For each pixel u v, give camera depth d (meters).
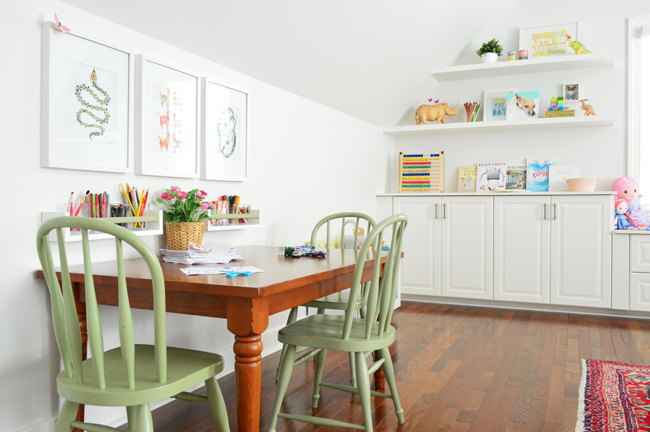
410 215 4.36
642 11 4.02
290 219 3.16
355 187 4.06
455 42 4.12
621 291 3.75
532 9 4.31
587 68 4.18
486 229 4.11
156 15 2.02
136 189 2.02
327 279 1.80
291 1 2.39
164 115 2.16
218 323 2.54
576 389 2.27
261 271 1.67
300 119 3.26
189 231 2.06
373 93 3.86
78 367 1.29
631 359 2.72
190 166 2.32
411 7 3.11
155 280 1.25
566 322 3.60
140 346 1.64
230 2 2.18
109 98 1.91
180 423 1.94
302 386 2.34
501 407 2.08
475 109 4.39
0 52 1.57
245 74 2.72
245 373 1.38
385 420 1.97
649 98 4.04
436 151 4.69
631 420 1.93
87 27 1.84
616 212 3.88
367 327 1.72
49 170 1.73
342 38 2.93
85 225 1.21
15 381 1.64
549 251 3.93
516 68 4.19
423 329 3.38
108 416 1.93
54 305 1.33
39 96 1.69
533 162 4.35
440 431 1.87
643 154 4.07
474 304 4.22
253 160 2.80
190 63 2.34
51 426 1.75
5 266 1.60
